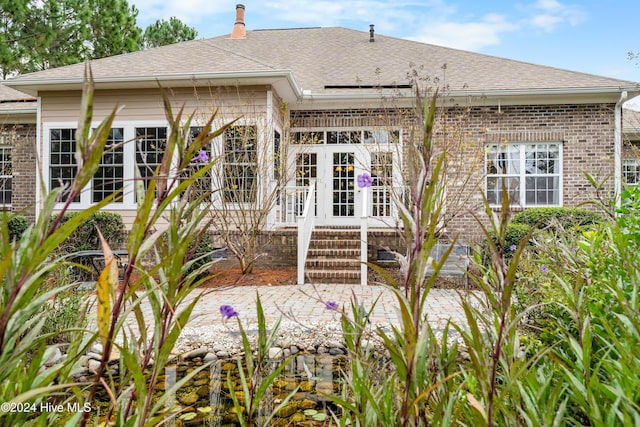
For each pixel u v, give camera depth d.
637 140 12.23
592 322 1.99
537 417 1.33
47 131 10.71
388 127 9.88
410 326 1.03
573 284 2.50
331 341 5.00
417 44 14.81
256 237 9.76
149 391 1.06
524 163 11.16
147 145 10.41
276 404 3.42
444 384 1.47
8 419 0.95
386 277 1.11
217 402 3.46
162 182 1.00
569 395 1.65
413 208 1.13
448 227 8.32
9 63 18.00
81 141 0.80
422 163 1.08
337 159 11.70
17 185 12.61
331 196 11.69
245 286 8.24
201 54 11.47
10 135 12.58
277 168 10.01
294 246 9.90
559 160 11.05
